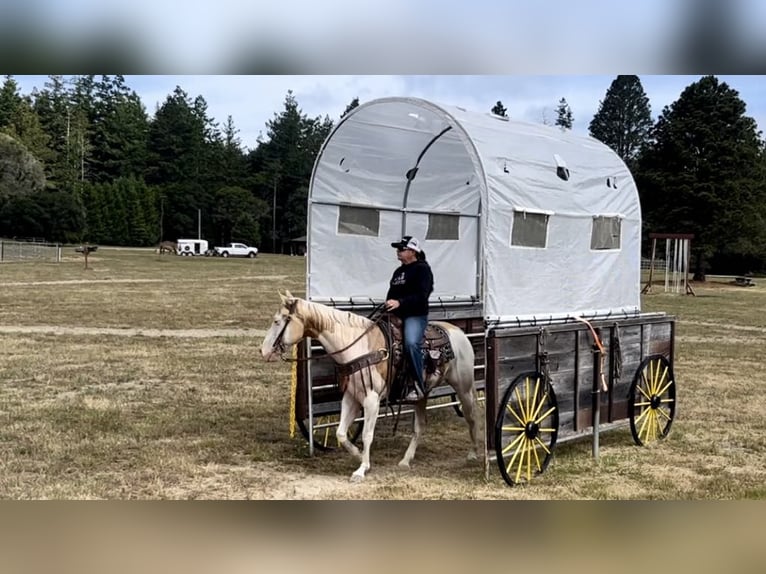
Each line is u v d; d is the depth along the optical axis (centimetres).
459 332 759
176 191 9188
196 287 3262
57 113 9562
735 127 4478
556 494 657
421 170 920
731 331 2044
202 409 970
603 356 772
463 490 663
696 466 752
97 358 1347
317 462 755
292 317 669
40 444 782
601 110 8244
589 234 819
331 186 835
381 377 692
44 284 3119
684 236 3591
